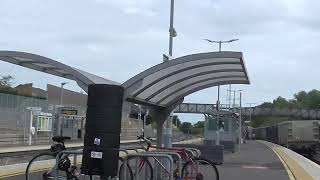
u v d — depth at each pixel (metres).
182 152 12.76
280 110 111.81
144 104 14.16
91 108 9.41
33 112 45.12
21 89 100.69
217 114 35.88
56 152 12.07
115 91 9.41
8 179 15.11
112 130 9.36
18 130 45.72
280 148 47.28
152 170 12.47
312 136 52.09
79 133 57.75
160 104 14.95
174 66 11.93
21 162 23.28
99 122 9.31
